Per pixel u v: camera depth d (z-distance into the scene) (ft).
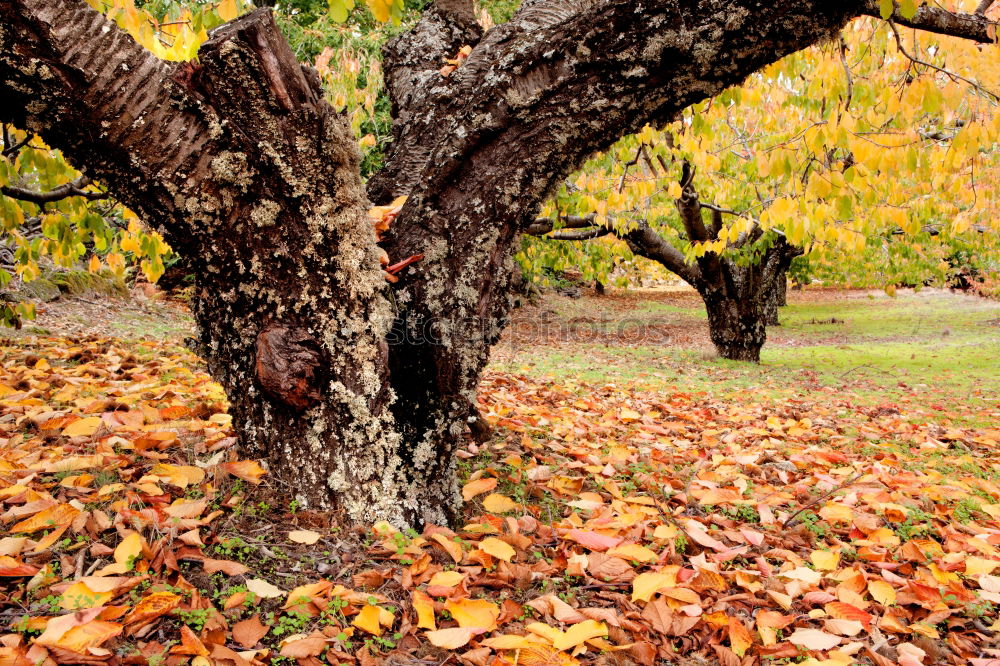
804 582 7.35
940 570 7.82
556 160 6.88
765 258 34.68
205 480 7.43
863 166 11.68
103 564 5.78
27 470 7.22
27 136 10.11
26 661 4.26
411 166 8.64
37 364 13.15
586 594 6.84
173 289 34.50
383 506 7.16
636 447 13.02
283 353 6.48
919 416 20.06
